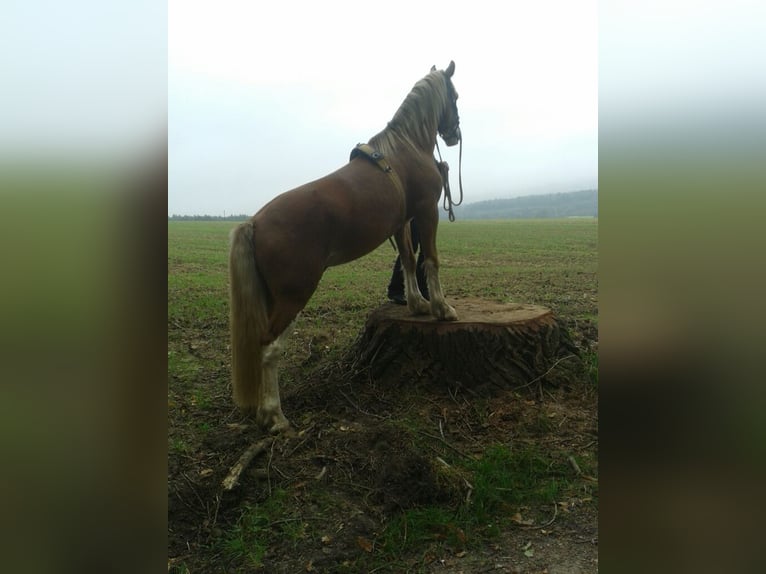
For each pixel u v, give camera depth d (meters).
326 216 2.96
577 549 2.13
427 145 3.64
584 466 2.71
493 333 3.46
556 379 3.51
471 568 2.04
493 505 2.42
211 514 2.34
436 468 2.58
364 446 2.82
